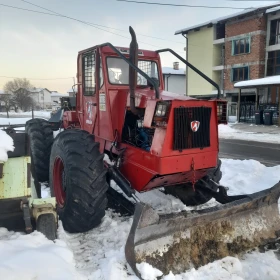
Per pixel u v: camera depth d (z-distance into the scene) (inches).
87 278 97.5
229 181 212.4
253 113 861.2
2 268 79.3
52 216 103.7
